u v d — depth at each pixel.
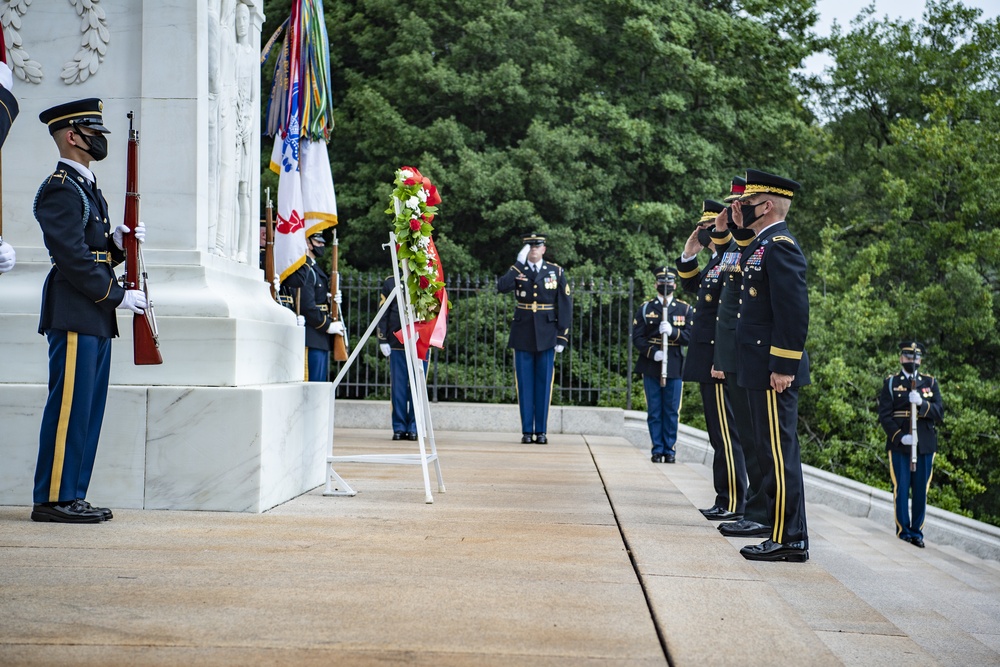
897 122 30.00
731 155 27.14
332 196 10.05
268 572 4.29
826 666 3.18
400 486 7.53
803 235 28.59
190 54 6.43
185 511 5.88
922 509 13.80
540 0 24.27
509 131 24.75
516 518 6.02
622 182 24.12
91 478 5.89
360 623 3.51
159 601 3.76
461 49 23.41
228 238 7.14
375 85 23.81
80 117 5.38
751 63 26.95
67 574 4.17
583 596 4.00
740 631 3.54
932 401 14.02
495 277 23.17
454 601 3.85
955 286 25.27
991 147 26.95
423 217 7.04
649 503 6.97
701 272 8.68
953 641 6.00
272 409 6.12
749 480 7.09
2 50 4.98
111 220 6.40
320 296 11.43
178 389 5.91
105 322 5.50
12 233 6.38
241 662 3.04
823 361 24.02
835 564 8.52
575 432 14.68
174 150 6.41
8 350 6.06
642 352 12.54
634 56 25.00
